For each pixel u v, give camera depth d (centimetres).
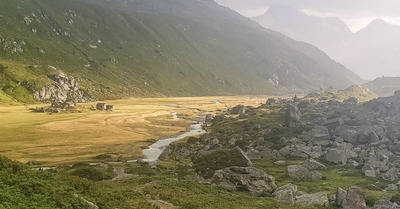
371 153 8175
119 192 4128
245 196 5075
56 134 14188
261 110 19812
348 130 9994
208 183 5850
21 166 3634
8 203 2509
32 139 12888
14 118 17375
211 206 4128
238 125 15725
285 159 9069
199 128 18188
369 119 11331
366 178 6775
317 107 17800
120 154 11238
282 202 4916
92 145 12556
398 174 6619
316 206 4703
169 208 3934
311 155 8938
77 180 3888
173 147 11819
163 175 7106
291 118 14200
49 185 3250
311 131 10769
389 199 4931
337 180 6662
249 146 10425
